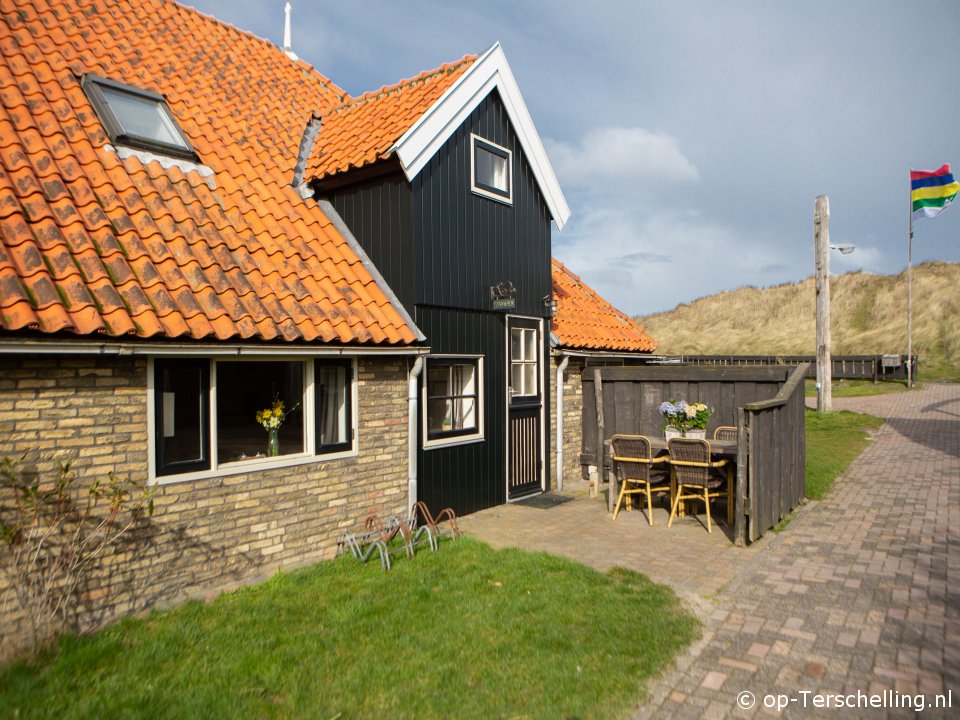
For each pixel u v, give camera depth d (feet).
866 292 125.90
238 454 21.59
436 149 26.68
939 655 14.56
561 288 43.39
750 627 16.21
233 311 19.57
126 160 22.25
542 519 27.71
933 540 22.66
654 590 18.63
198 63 31.71
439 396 27.99
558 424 34.83
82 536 16.39
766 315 136.46
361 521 23.73
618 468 29.07
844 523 25.11
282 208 26.12
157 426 17.97
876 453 39.83
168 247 20.24
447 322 27.78
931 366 86.74
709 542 23.59
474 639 15.60
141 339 16.94
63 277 16.74
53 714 12.23
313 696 13.17
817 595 18.10
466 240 28.81
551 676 13.83
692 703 12.88
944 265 123.85
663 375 33.50
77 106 22.88
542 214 34.24
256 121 30.22
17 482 15.43
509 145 31.73
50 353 15.35
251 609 17.35
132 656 14.66
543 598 18.04
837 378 84.28
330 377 23.16
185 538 18.56
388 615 17.01
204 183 24.00
